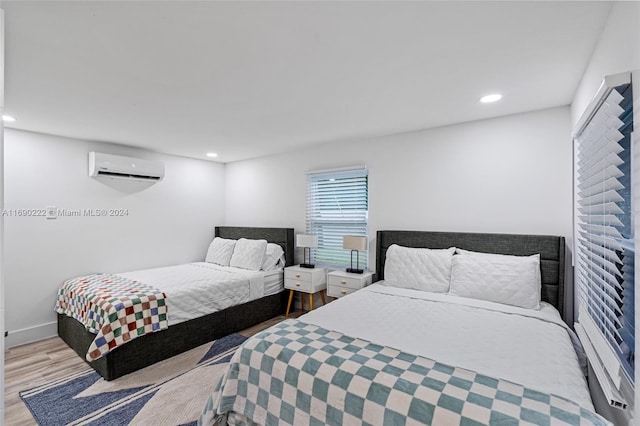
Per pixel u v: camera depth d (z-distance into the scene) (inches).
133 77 81.3
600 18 58.0
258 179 194.2
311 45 67.1
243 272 158.1
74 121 117.8
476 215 122.4
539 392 49.2
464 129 125.0
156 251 173.8
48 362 112.8
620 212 52.2
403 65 76.5
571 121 103.2
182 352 121.4
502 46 67.8
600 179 63.1
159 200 175.6
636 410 42.4
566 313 104.9
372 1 52.9
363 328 76.1
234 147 166.1
